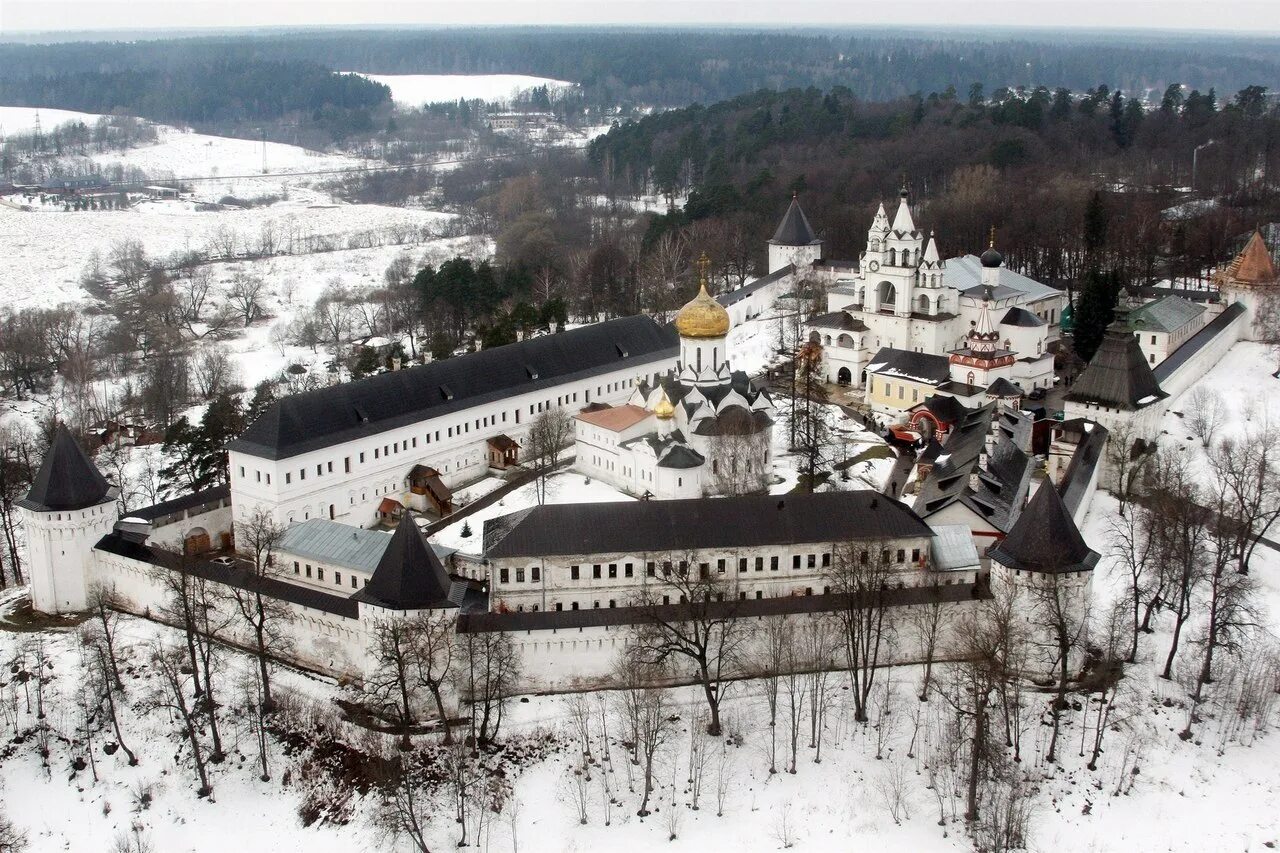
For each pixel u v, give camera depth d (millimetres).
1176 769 127188
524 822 124812
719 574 148750
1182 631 146125
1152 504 166500
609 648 140250
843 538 148250
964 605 142125
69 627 160750
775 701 135375
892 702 136875
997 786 124625
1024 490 168500
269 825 128875
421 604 136125
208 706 136500
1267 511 165000
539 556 145750
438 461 193500
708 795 126875
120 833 129625
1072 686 137750
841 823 122938
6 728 142125
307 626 146125
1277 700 136250
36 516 161125
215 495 179250
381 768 130500
